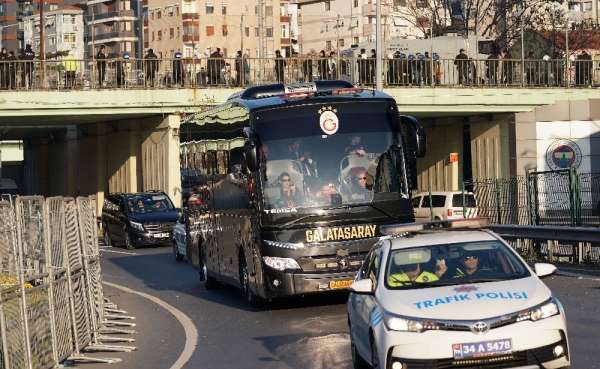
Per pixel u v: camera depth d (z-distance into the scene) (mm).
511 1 176500
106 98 111312
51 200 34844
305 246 44656
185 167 64188
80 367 35281
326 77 113188
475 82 120000
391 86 116438
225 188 52062
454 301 25484
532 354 24734
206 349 37812
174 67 113250
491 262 27734
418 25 195125
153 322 47281
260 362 33906
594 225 65875
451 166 134750
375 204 45312
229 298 55375
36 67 108875
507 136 123188
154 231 100625
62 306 35625
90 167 140500
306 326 41781
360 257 44969
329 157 45469
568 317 39656
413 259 27984
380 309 26156
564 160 102562
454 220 29469
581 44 186375
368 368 30016
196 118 60656
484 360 24641
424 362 24719
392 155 46031
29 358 30250
